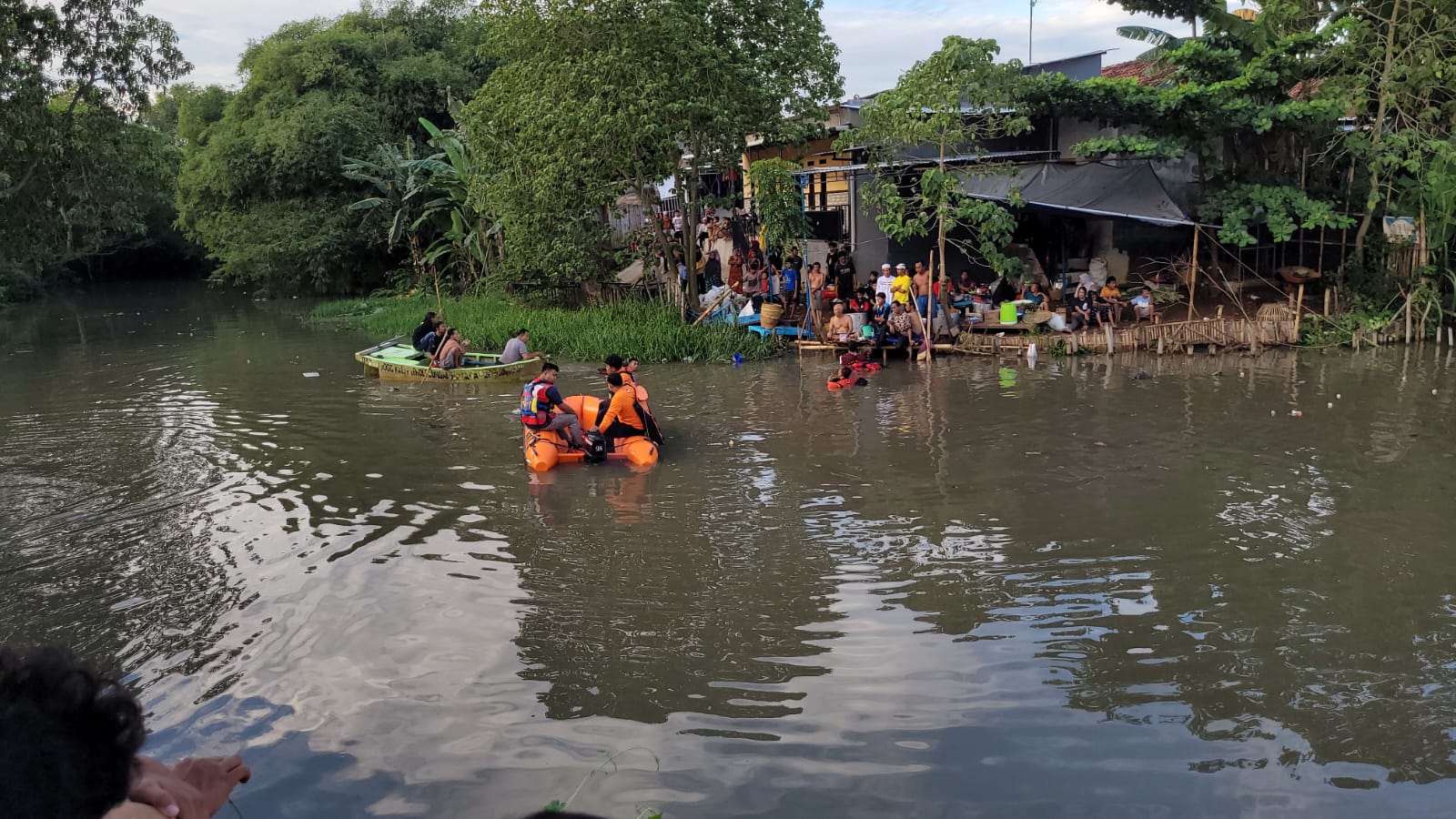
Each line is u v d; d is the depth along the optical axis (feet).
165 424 45.96
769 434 40.98
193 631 22.65
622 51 62.64
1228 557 25.67
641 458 36.27
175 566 26.71
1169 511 29.45
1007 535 27.76
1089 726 17.84
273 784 16.57
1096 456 35.83
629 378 37.68
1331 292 62.80
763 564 26.03
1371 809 15.37
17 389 58.08
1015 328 61.62
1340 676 19.45
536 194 68.95
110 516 31.19
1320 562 25.16
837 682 19.65
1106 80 61.21
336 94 123.03
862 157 70.23
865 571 25.35
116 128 88.89
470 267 106.93
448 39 131.34
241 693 19.71
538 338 69.51
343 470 36.47
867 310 62.95
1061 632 21.66
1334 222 61.00
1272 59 62.80
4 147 78.89
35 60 81.82
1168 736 17.48
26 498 33.30
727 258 81.66
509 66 70.33
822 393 50.03
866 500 31.40
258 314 107.45
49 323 102.73
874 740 17.52
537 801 15.97
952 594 23.77
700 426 42.96
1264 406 43.52
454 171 99.25
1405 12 61.82
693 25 63.31
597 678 20.04
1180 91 60.08
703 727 18.08
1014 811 15.44
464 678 20.16
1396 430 38.52
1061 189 63.72
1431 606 22.45
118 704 3.97
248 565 26.68
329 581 25.49
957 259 72.43
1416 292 60.64
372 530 29.48
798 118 69.56
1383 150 61.21
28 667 3.86
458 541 28.35
